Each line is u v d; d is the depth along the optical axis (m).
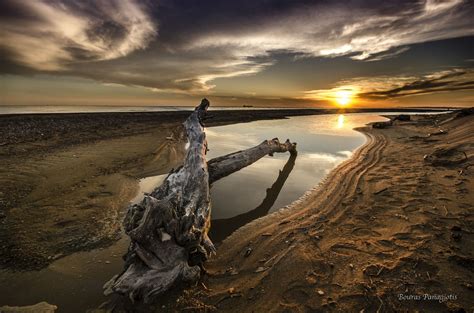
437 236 1.87
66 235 2.13
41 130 7.16
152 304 1.41
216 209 2.67
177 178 2.54
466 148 4.05
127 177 3.58
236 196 3.02
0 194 2.88
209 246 1.80
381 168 3.79
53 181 3.33
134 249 1.51
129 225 1.57
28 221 2.33
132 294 1.38
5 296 1.50
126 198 2.90
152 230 1.48
